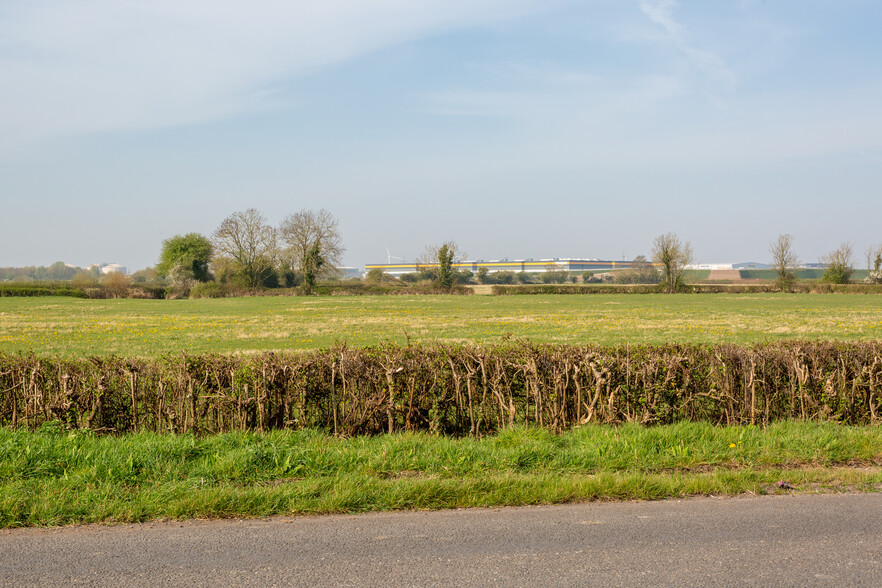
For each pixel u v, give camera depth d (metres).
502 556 4.74
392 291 87.81
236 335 32.12
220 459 6.87
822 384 9.29
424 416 8.90
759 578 4.38
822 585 4.28
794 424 8.75
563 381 8.95
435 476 6.63
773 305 58.47
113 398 8.64
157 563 4.64
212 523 5.47
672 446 7.57
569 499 6.06
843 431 8.32
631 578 4.38
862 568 4.53
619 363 9.02
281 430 8.38
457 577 4.39
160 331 34.34
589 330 34.66
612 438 7.90
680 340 29.33
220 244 91.94
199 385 8.59
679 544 4.96
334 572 4.48
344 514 5.71
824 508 5.77
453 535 5.16
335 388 8.77
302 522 5.49
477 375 8.98
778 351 9.48
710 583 4.30
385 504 5.85
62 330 34.75
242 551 4.85
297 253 90.12
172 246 107.56
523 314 48.16
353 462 6.95
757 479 6.52
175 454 7.02
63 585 4.30
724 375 9.18
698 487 6.24
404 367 8.84
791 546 4.91
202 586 4.28
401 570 4.51
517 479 6.38
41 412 8.47
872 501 5.95
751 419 9.05
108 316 45.94
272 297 81.88
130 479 6.36
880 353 9.30
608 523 5.41
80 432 8.16
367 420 8.77
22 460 6.68
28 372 8.55
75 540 5.08
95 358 8.89
